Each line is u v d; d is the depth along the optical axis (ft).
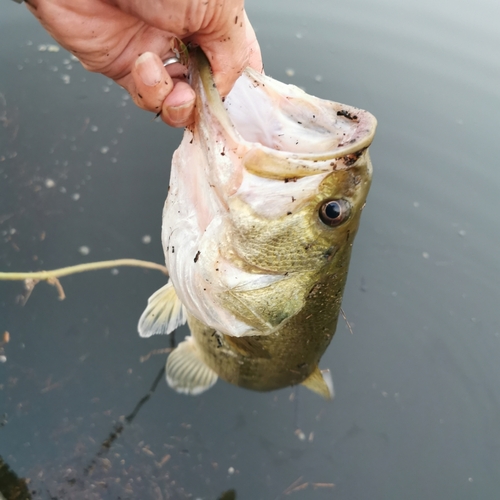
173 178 0.98
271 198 0.85
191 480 1.61
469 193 2.39
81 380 1.71
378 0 3.44
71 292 1.85
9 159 2.06
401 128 2.61
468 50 3.14
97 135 2.24
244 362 1.36
